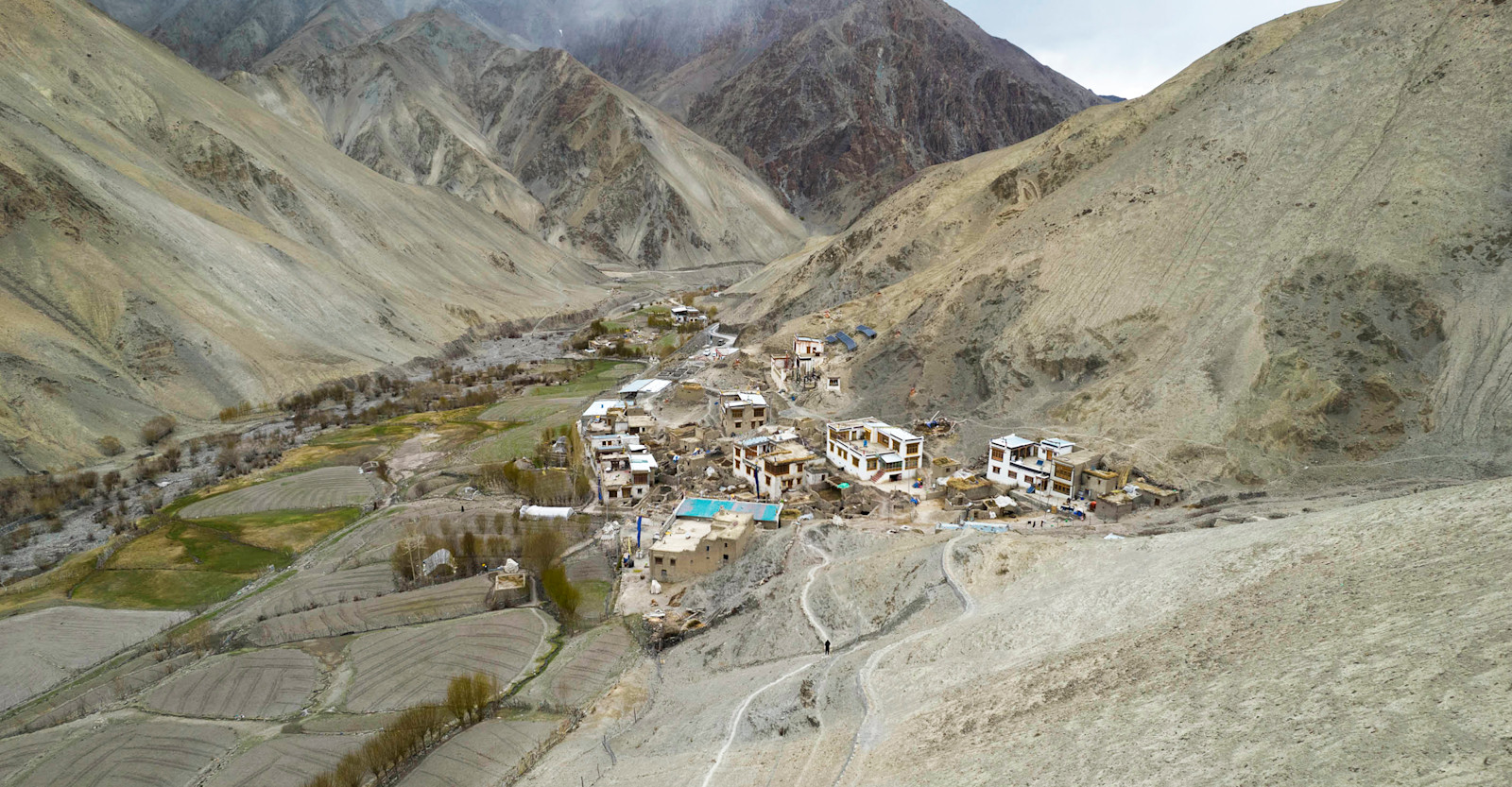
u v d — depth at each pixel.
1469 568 33.66
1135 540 59.47
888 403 134.38
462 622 82.88
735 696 58.91
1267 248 107.69
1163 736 31.83
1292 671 32.16
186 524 115.25
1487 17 109.44
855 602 67.62
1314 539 44.84
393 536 106.25
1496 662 26.05
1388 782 23.03
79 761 62.75
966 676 48.19
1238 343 99.31
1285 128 120.19
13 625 87.38
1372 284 95.94
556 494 115.62
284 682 72.94
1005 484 99.94
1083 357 113.81
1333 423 88.88
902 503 96.69
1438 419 83.50
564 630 81.19
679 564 88.12
